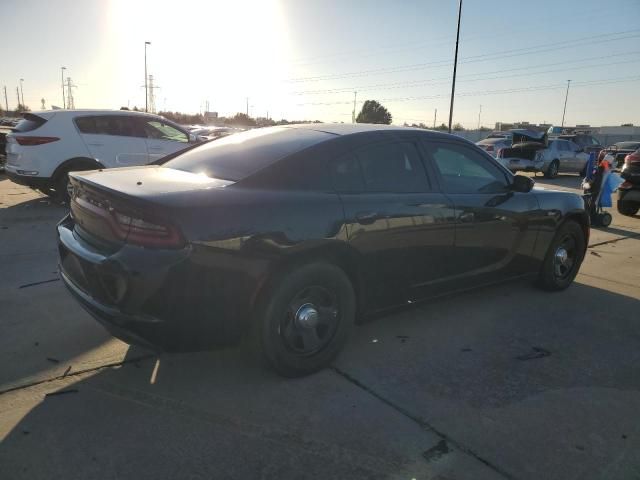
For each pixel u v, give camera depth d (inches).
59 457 92.5
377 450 97.7
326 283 121.7
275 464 92.7
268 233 109.0
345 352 138.9
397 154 141.9
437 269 147.6
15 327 146.2
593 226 353.4
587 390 123.2
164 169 137.6
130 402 111.0
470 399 117.1
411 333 153.5
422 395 118.0
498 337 152.4
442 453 97.5
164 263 99.3
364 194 129.2
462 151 160.9
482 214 156.4
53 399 110.9
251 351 116.6
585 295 195.2
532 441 102.3
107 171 136.0
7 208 335.6
